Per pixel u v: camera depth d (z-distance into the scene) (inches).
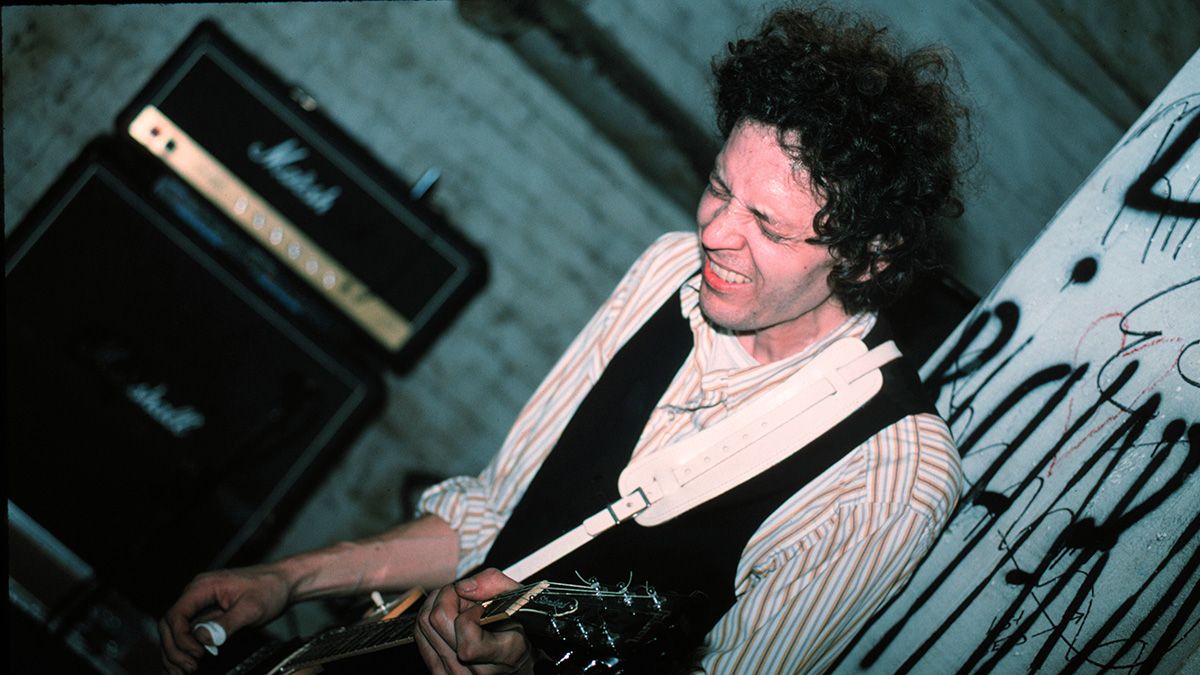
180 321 80.8
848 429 41.3
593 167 86.6
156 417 81.3
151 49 89.7
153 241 80.0
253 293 80.3
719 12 78.4
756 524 41.7
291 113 80.1
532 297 89.4
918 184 39.2
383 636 43.3
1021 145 64.0
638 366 45.8
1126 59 62.0
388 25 88.0
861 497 39.9
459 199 89.0
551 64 85.0
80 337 80.6
